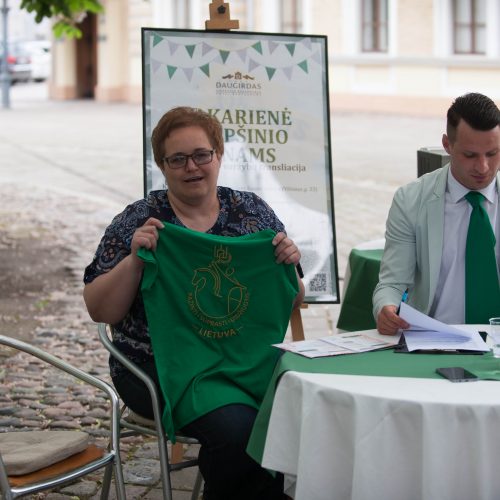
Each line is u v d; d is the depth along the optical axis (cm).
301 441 311
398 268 414
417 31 2309
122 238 385
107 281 372
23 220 1226
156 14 2869
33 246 1074
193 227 390
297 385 318
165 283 368
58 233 1147
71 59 3164
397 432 297
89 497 455
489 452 294
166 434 369
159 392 374
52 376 639
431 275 406
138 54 2955
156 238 365
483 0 2177
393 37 2355
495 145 386
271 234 379
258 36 527
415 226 413
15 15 4441
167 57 516
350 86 2481
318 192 529
